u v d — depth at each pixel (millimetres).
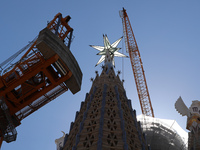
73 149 44188
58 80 56281
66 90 60719
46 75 54906
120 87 65312
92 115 53000
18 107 56656
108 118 51000
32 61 54500
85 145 44906
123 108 57156
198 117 69125
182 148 66562
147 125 69438
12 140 56312
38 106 61344
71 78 58094
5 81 53344
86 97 64375
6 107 53719
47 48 51844
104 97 57594
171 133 68062
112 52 82188
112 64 75000
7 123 54969
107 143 44469
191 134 66250
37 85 55875
